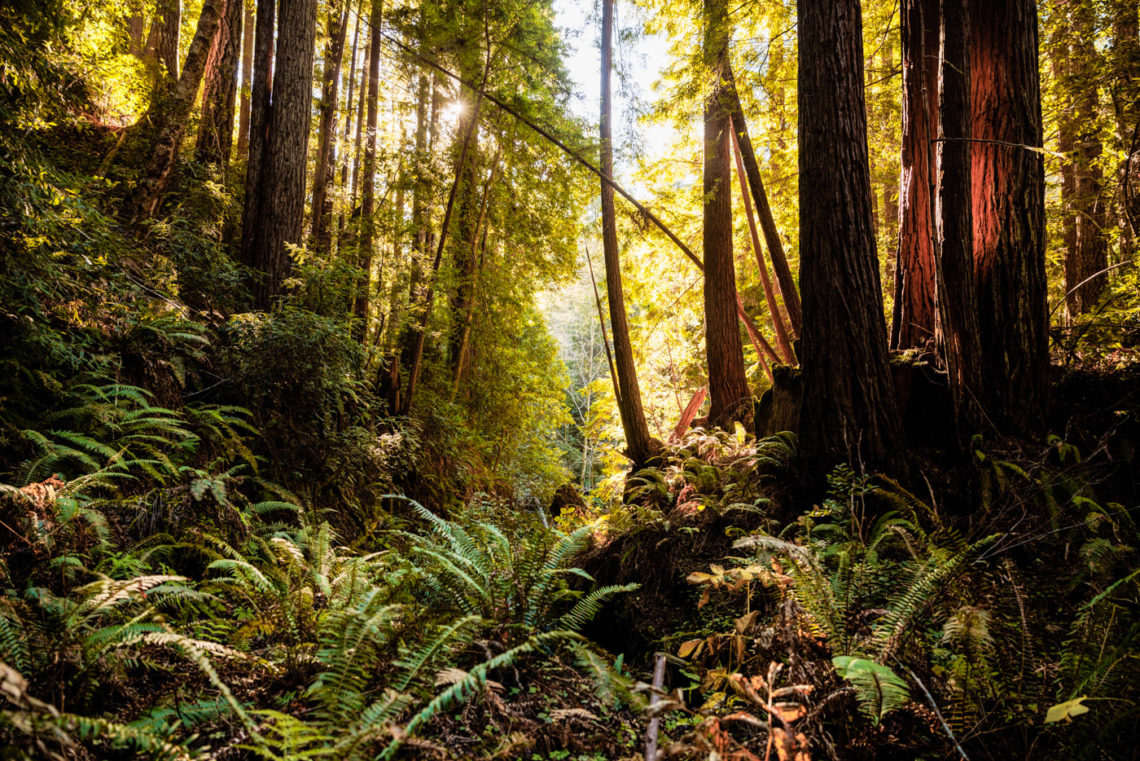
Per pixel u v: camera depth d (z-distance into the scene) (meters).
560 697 2.70
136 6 7.96
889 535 3.59
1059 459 4.29
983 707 2.26
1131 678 2.11
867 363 4.27
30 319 3.73
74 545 3.00
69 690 2.08
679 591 3.96
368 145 10.46
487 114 11.57
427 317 10.15
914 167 5.33
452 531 3.57
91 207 4.44
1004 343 4.77
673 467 6.21
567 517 8.34
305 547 4.46
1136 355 5.42
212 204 7.68
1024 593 2.78
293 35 7.28
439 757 1.94
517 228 12.83
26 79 3.69
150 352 4.94
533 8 10.16
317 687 2.17
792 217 10.90
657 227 10.09
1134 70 6.87
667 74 7.84
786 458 4.88
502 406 14.20
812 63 4.50
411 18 10.10
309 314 6.20
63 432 3.72
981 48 5.16
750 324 9.28
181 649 1.99
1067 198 9.30
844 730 2.33
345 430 6.67
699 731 1.97
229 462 4.97
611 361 8.32
